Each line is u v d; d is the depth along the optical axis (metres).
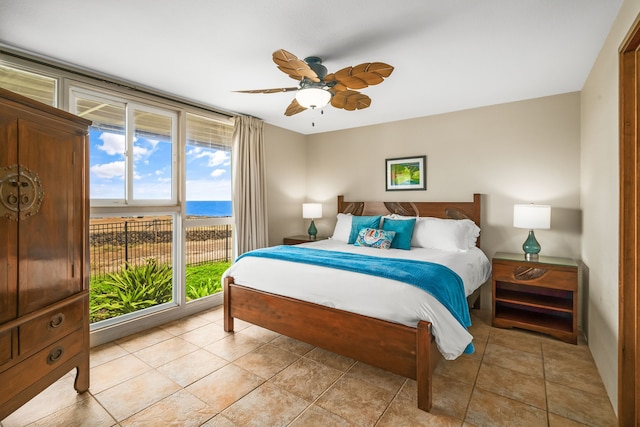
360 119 4.18
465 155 3.74
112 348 2.65
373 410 1.86
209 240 4.88
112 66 2.55
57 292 1.86
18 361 1.61
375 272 2.19
